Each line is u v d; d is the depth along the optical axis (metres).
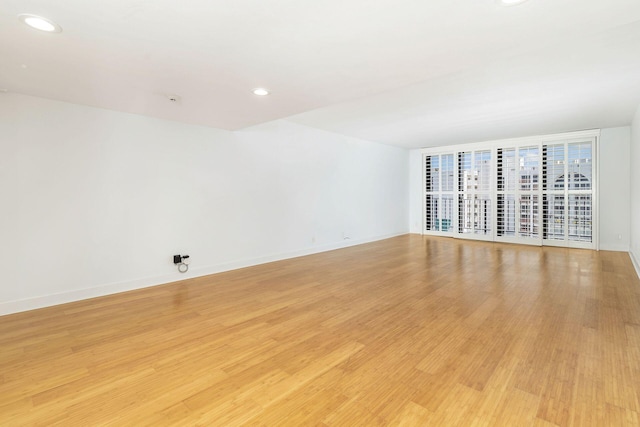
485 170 7.68
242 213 5.05
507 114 5.02
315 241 6.28
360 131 6.46
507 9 1.71
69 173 3.44
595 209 6.33
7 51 2.19
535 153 6.96
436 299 3.49
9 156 3.09
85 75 2.63
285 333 2.67
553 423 1.58
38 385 1.93
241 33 1.96
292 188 5.80
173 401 1.79
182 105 3.51
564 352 2.29
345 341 2.52
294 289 3.91
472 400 1.78
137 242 3.95
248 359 2.25
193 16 1.77
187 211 4.40
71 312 3.16
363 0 1.63
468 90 3.86
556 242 6.82
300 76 2.68
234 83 2.84
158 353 2.33
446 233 8.45
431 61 2.41
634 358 2.20
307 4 1.66
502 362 2.17
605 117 5.29
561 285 3.97
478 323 2.83
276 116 3.98
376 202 7.87
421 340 2.52
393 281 4.23
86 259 3.57
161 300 3.52
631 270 4.71
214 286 4.05
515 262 5.34
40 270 3.28
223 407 1.74
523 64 3.09
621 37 2.56
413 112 4.86
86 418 1.65
